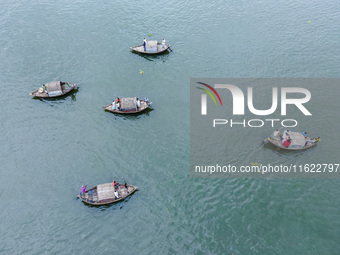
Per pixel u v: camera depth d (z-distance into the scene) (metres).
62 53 63.50
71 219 37.84
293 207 37.53
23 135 48.00
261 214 36.97
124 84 56.72
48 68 60.03
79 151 45.59
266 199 38.50
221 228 35.88
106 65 60.84
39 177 42.34
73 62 61.41
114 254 34.44
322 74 57.41
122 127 49.12
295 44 64.69
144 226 36.75
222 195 39.19
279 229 35.50
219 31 68.88
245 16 73.62
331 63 59.75
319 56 61.50
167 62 61.34
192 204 38.47
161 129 48.47
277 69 58.81
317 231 35.22
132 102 50.09
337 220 36.16
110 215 38.12
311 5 77.38
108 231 36.59
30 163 44.06
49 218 37.97
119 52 63.81
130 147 45.97
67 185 41.44
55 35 68.12
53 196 40.25
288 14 74.12
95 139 47.31
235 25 70.56
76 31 69.31
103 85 56.56
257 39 66.25
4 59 61.88
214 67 59.75
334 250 33.56
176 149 45.34
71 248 35.09
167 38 67.19
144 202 39.16
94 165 43.69
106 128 49.03
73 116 51.03
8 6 78.19
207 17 73.50
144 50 62.75
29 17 73.88
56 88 52.88
